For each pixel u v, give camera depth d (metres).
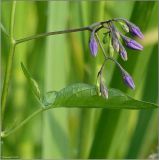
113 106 0.52
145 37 0.67
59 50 0.70
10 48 0.53
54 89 0.70
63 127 0.70
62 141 0.70
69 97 0.52
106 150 0.66
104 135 0.66
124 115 0.67
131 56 0.65
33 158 0.73
